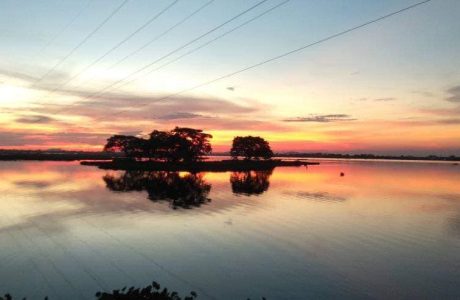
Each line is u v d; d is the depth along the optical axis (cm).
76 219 3500
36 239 2789
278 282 2064
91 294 1822
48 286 1909
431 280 2138
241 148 16512
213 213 3925
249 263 2362
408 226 3531
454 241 2986
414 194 6138
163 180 7388
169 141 12888
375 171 13950
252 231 3180
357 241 2942
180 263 2331
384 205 4841
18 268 2166
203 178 8131
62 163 14238
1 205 4209
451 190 6862
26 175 8231
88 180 7188
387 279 2141
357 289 1992
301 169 13688
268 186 6862
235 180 7844
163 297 1575
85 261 2317
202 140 13888
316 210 4316
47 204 4306
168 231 3108
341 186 7256
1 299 1661
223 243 2797
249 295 1886
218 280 2070
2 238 2808
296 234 3122
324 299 1858
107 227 3200
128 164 12262
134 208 4119
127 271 2167
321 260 2453
